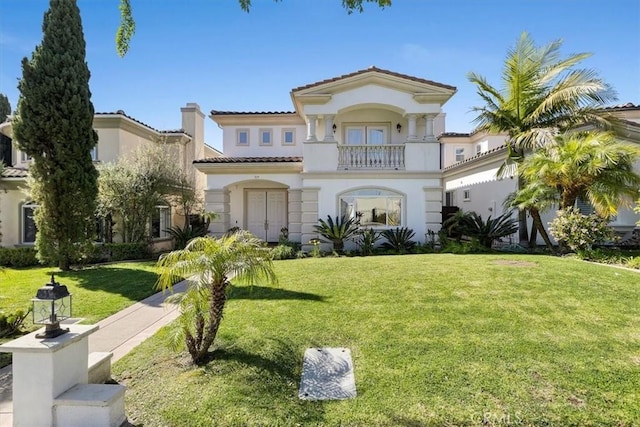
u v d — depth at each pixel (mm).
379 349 5367
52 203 12820
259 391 4359
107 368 4750
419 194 16844
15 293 9680
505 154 16781
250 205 21266
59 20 12680
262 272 5160
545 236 14281
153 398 4352
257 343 5586
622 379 4402
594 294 7395
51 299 3861
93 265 14594
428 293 7805
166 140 20672
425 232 16766
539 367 4699
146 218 16984
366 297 7746
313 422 3842
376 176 16859
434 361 4938
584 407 3914
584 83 14086
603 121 14078
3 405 4375
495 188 18297
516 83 15547
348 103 16984
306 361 5145
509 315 6434
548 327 5922
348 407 4078
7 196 17109
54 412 3723
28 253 15391
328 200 17000
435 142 16859
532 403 3996
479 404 4016
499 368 4703
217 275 4883
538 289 7785
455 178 23656
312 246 16641
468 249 14695
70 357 3938
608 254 12164
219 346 5539
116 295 9516
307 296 7988
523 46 15656
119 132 18625
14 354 3693
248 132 20766
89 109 13445
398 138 18797
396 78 16672
